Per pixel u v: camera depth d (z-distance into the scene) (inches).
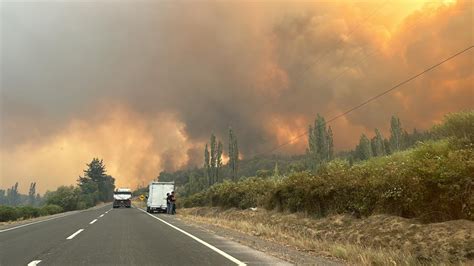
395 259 331.3
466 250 330.6
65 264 297.7
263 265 297.6
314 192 680.4
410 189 446.3
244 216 1015.6
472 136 445.4
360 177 585.0
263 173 2561.5
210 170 3021.7
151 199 1435.8
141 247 398.0
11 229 657.0
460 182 382.9
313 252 394.3
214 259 323.3
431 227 395.5
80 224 751.7
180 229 637.3
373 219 504.4
